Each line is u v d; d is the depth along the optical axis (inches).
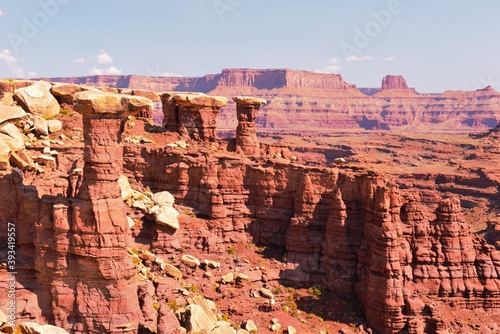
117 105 1218.0
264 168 1915.6
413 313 1573.6
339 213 1765.5
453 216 1700.3
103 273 1227.2
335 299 1690.5
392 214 1638.8
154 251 1662.2
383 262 1593.3
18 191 1301.7
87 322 1229.1
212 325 1381.6
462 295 1652.3
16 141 1571.1
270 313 1621.6
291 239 1831.9
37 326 1143.0
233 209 1904.5
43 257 1254.9
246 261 1785.2
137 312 1264.8
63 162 1807.3
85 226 1229.7
